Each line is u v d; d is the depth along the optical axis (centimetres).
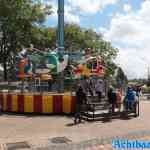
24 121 1319
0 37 3875
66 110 1489
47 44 4216
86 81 1695
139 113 1555
